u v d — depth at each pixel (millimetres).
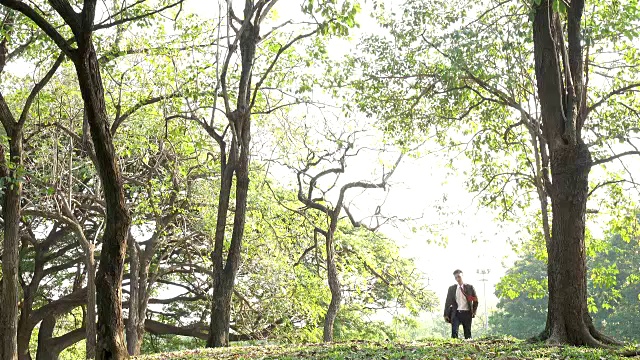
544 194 19625
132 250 33219
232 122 23266
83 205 33219
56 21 24734
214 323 23109
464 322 23438
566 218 17172
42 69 27500
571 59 17406
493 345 17094
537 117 19766
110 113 29562
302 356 16062
